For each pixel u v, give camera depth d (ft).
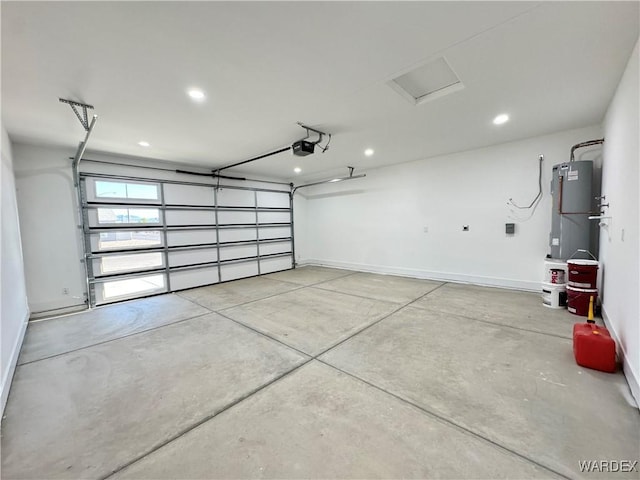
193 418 6.05
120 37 6.09
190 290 18.53
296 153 13.28
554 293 12.28
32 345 10.09
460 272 17.94
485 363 7.91
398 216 20.84
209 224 20.26
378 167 21.59
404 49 6.81
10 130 11.19
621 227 8.11
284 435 5.45
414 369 7.72
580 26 6.08
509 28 6.14
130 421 6.02
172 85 8.25
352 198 23.77
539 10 5.60
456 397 6.47
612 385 6.74
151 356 9.03
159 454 5.10
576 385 6.77
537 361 7.93
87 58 6.82
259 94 8.96
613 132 9.59
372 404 6.31
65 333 11.19
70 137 12.42
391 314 12.36
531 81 8.54
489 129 12.99
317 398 6.58
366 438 5.31
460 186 17.47
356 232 23.79
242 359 8.63
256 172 22.24
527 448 4.96
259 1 5.17
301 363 8.27
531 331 9.99
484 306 13.01
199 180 19.74
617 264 8.47
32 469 4.84
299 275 22.79
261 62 7.22
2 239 8.54
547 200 14.52
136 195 16.71
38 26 5.61
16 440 5.53
